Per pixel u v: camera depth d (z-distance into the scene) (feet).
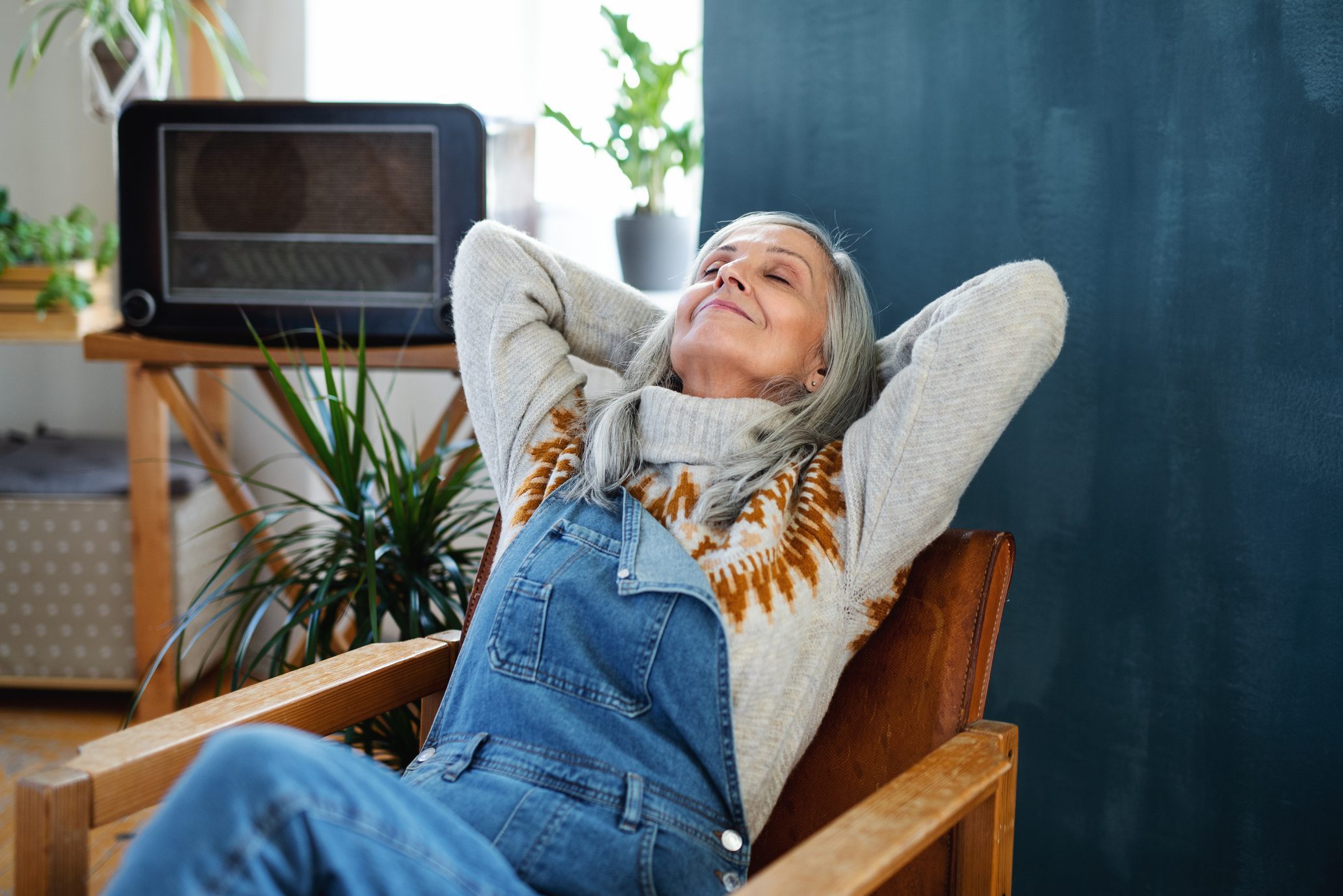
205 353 6.23
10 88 7.38
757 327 4.02
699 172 7.52
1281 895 4.72
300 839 2.26
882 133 5.59
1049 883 5.36
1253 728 4.77
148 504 6.84
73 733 6.95
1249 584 4.75
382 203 6.07
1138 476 5.03
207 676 7.88
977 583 3.58
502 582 3.59
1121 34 4.94
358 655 3.66
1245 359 4.72
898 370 4.09
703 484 3.76
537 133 7.88
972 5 5.31
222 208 6.16
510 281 4.44
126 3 7.01
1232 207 4.71
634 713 3.26
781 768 3.40
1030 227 5.25
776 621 3.38
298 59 7.83
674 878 2.99
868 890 2.36
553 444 4.15
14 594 7.09
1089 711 5.22
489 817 3.06
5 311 6.77
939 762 3.06
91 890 5.04
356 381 7.87
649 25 7.83
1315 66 4.48
